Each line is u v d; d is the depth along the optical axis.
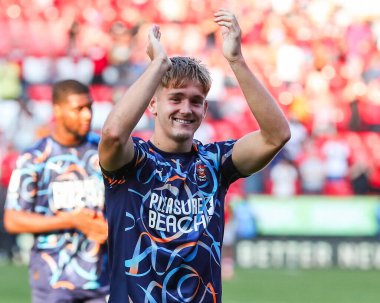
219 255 11.66
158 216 11.45
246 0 59.28
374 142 52.50
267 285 37.34
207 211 11.64
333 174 50.06
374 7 59.41
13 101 51.84
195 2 58.59
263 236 45.34
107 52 54.44
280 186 48.16
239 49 11.45
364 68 56.78
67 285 17.94
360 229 45.59
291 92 54.94
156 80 11.10
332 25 58.78
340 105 54.34
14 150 49.38
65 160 18.50
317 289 36.12
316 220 45.50
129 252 11.38
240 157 11.88
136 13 57.62
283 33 58.00
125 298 11.34
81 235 18.03
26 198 18.23
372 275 42.09
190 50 56.28
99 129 51.44
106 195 11.76
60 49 55.28
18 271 40.78
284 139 11.60
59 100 18.42
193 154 11.94
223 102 52.88
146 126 49.50
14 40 55.53
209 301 11.46
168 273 11.33
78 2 58.03
